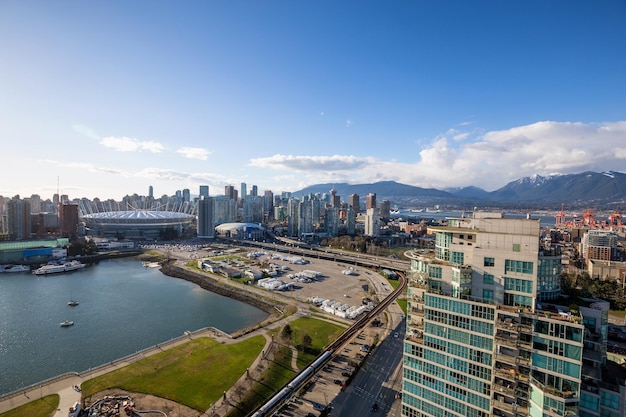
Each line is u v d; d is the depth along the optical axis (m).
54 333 181.50
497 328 77.69
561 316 72.62
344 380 129.00
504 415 77.62
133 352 161.12
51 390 120.31
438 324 88.44
